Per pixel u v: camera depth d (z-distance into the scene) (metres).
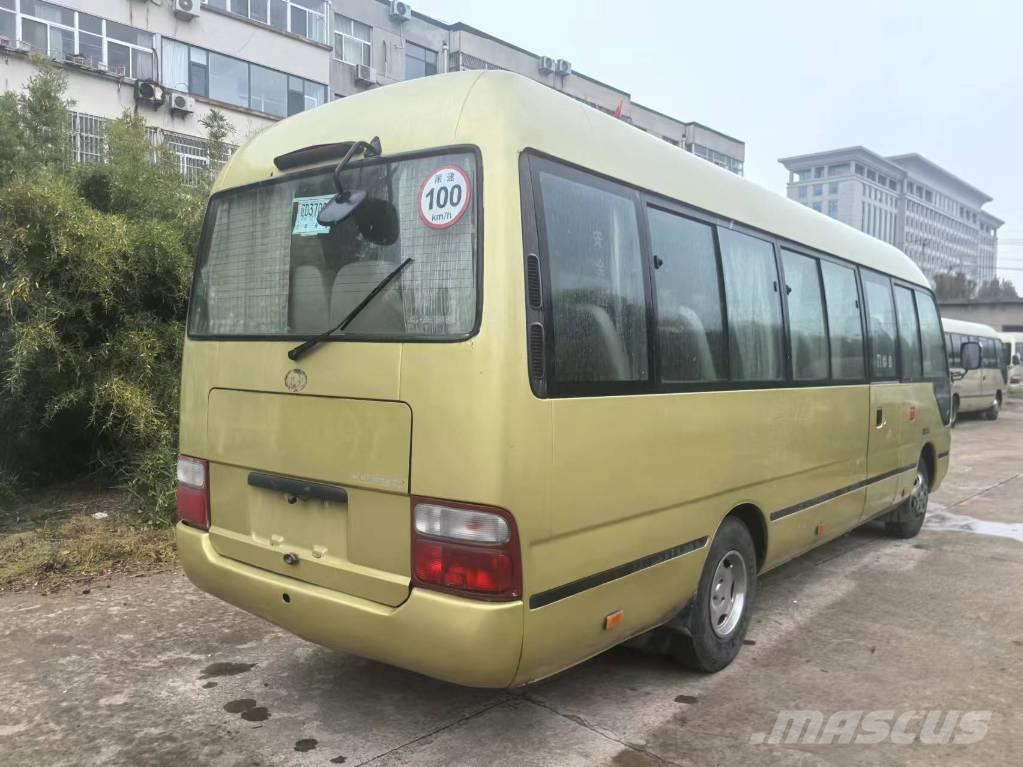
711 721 3.40
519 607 2.61
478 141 2.73
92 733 3.22
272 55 21.30
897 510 6.63
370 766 3.00
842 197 96.12
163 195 7.57
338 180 2.98
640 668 3.97
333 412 2.96
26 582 5.09
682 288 3.59
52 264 6.19
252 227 3.47
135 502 6.71
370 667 3.92
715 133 42.34
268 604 3.20
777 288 4.45
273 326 3.32
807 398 4.61
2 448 7.26
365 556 2.88
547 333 2.74
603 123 3.28
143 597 4.88
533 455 2.65
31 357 6.06
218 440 3.46
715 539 3.79
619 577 3.09
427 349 2.70
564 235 2.90
